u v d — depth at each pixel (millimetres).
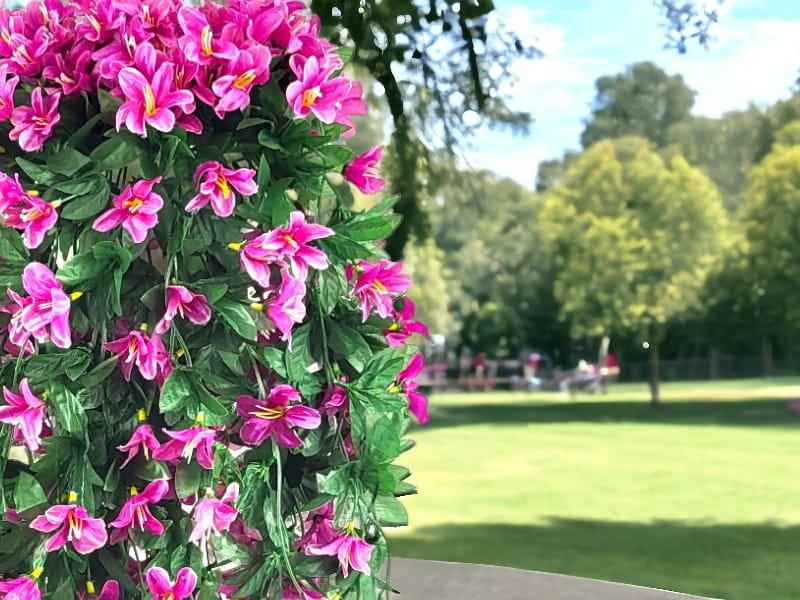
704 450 19750
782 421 25312
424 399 1734
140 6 1511
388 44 3016
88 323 1477
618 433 23547
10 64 1542
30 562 1486
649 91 42469
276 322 1492
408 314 1789
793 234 28734
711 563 9469
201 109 1526
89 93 1534
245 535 1581
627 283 30750
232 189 1489
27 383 1430
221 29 1540
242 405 1486
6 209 1466
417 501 14367
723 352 39594
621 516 12672
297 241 1495
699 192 30953
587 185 31641
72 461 1437
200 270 1546
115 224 1430
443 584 3309
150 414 1496
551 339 41844
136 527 1468
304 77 1524
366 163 1716
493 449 20859
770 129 36688
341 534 1578
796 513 12500
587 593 3209
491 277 39875
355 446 1555
